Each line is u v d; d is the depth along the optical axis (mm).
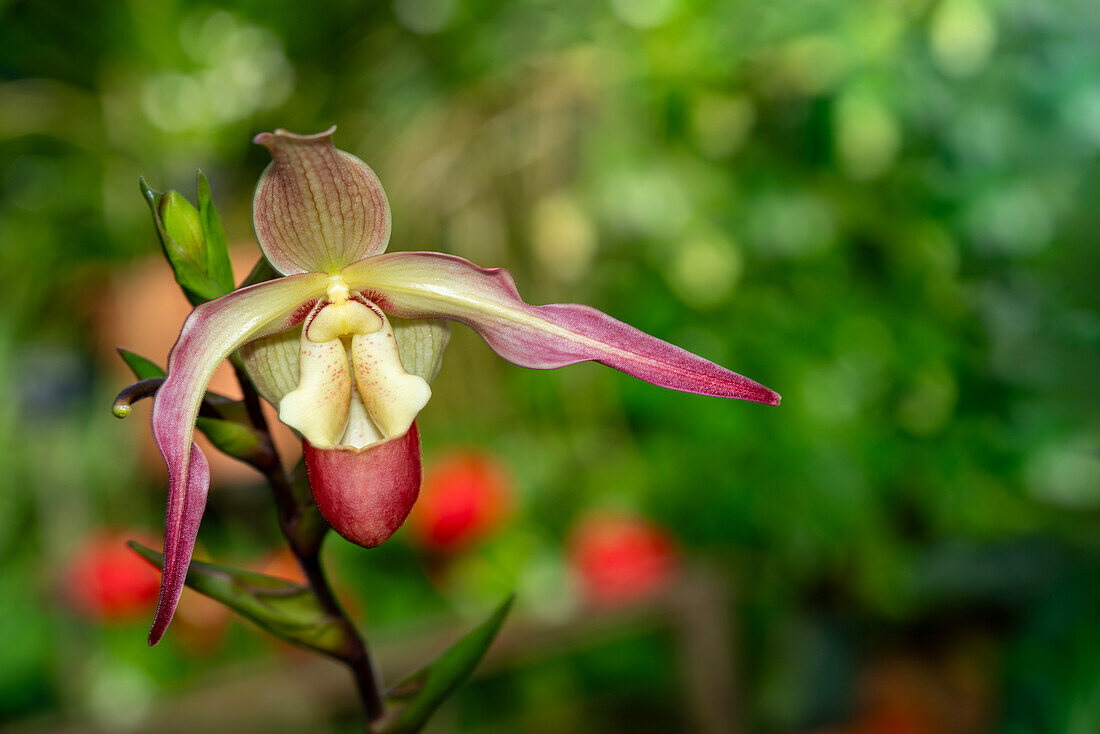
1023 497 849
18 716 784
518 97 828
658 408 814
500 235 826
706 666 721
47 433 895
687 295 792
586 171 804
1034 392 815
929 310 819
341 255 356
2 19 937
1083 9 812
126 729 538
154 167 997
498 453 824
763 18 777
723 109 793
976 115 807
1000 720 764
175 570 332
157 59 982
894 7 760
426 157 844
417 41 923
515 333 361
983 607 885
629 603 691
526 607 716
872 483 813
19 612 827
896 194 810
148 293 764
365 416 365
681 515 836
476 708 867
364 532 349
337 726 783
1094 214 797
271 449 350
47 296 934
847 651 903
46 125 966
